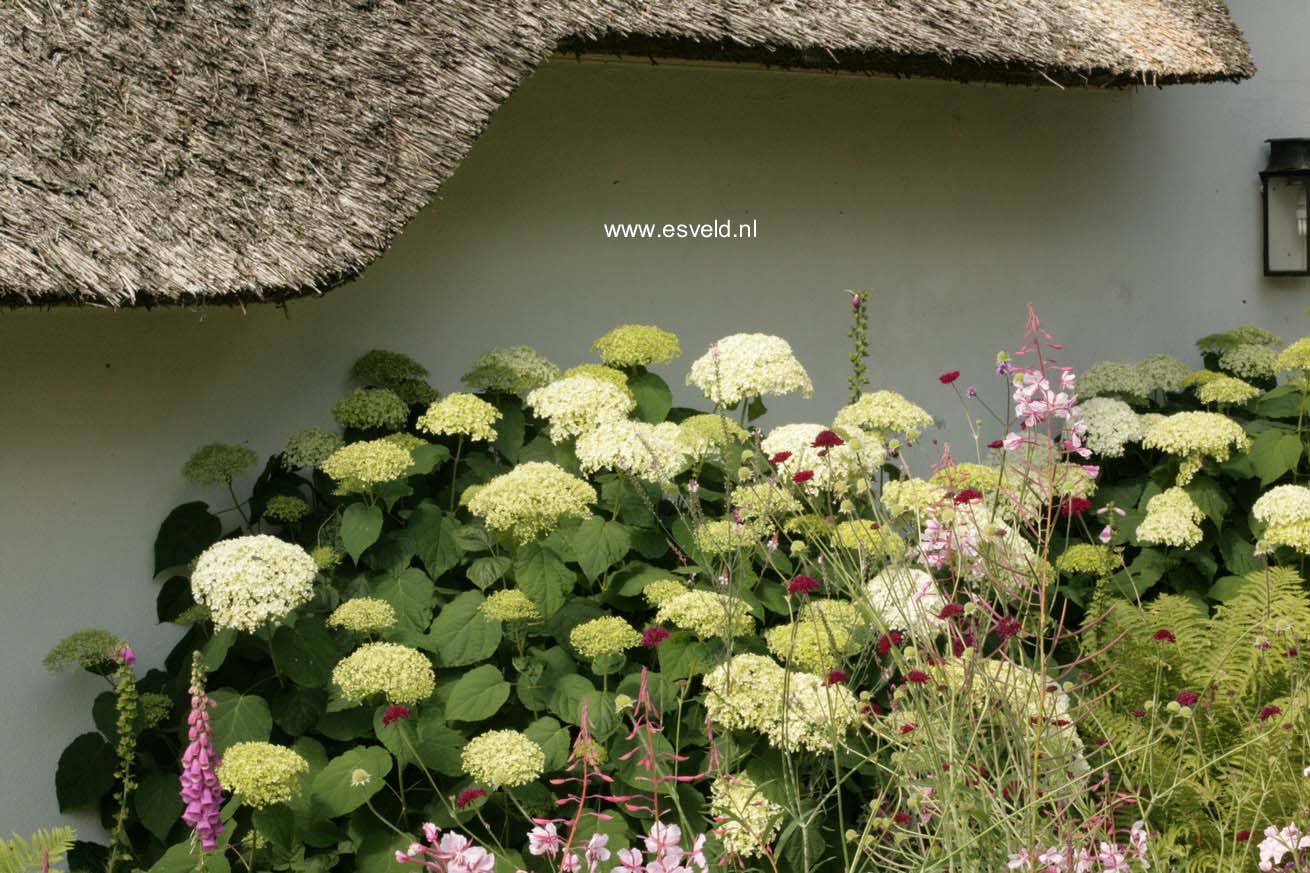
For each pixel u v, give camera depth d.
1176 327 6.19
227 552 3.16
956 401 5.59
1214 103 6.25
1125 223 6.04
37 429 3.63
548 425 4.32
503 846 3.01
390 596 3.54
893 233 5.43
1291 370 5.54
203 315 3.95
